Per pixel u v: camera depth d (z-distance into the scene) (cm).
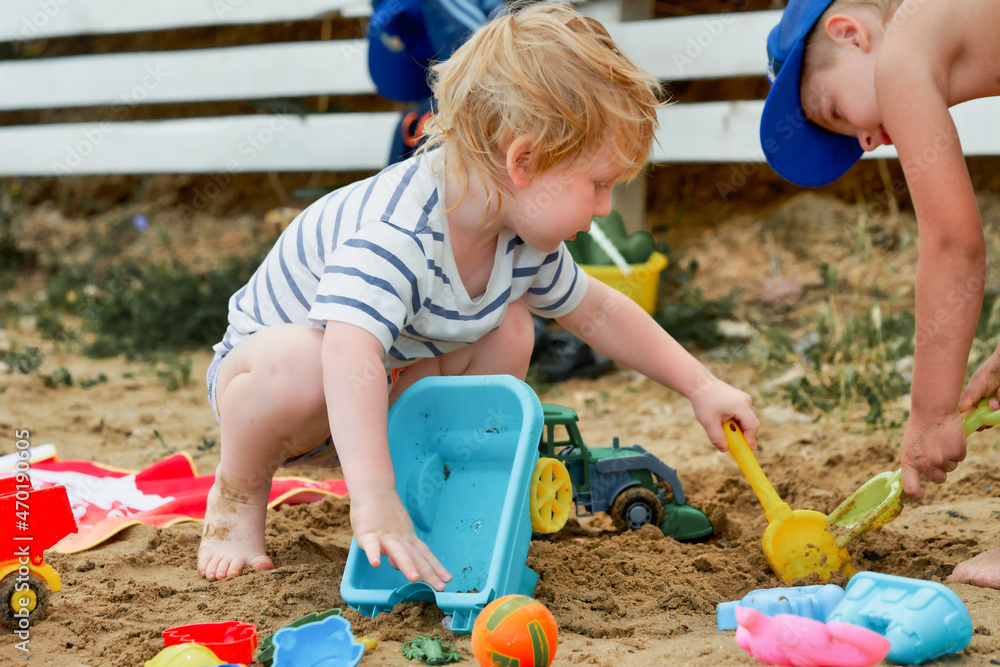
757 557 179
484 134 149
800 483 235
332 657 124
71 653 134
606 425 311
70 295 502
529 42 149
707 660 126
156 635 139
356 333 144
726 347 382
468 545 152
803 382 315
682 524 199
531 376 364
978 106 371
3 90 564
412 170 158
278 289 170
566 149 146
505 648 118
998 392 168
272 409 159
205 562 170
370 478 139
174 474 244
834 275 364
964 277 146
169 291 469
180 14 523
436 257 154
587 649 132
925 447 156
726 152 416
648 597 156
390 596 143
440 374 176
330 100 566
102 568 169
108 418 321
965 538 182
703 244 466
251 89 518
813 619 126
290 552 181
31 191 628
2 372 385
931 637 121
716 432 174
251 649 128
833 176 181
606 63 148
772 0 468
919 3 150
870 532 187
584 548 183
